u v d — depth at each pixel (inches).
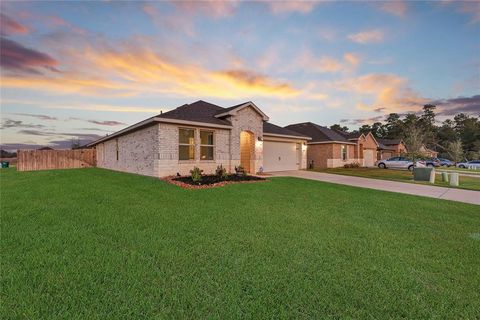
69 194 277.7
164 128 431.5
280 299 87.9
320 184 416.5
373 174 646.5
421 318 80.0
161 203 241.0
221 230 164.2
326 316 79.4
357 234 164.6
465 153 1547.7
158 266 111.0
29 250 126.3
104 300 84.5
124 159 587.8
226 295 89.2
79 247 131.1
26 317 75.5
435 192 371.9
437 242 152.9
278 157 699.4
